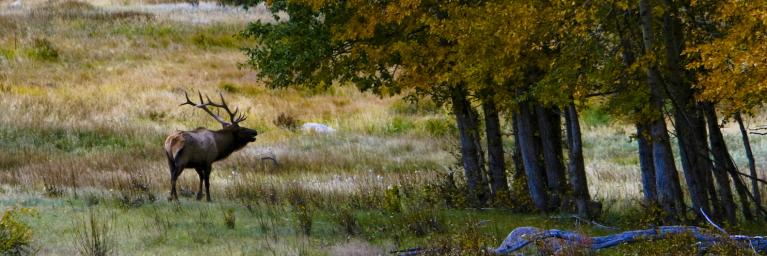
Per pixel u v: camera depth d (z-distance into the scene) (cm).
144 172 2225
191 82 3953
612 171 2580
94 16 4878
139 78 3922
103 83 3800
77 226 1263
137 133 2973
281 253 1130
